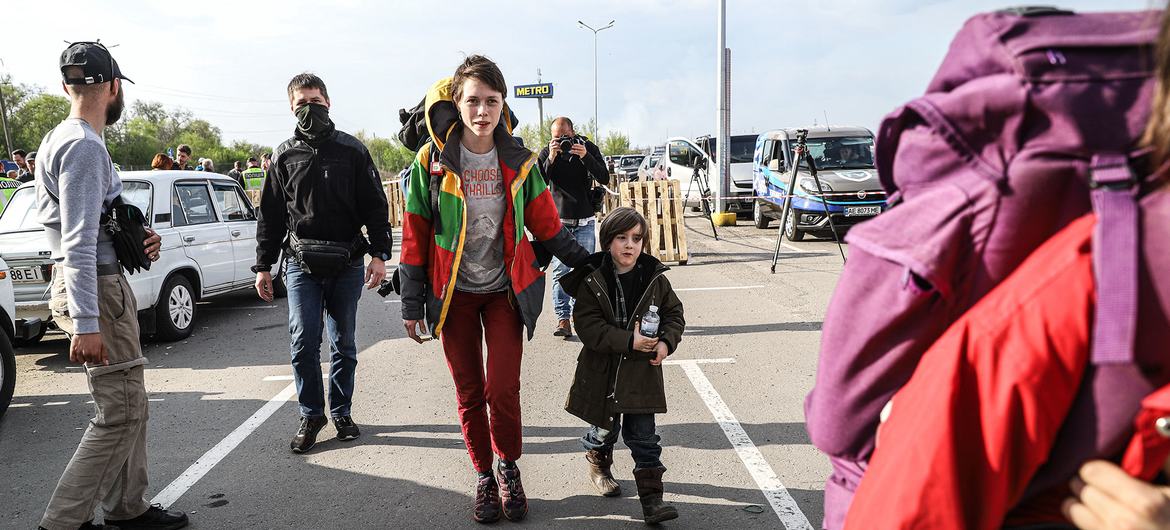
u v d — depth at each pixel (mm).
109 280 2959
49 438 4652
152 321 6875
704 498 3500
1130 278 891
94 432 2982
